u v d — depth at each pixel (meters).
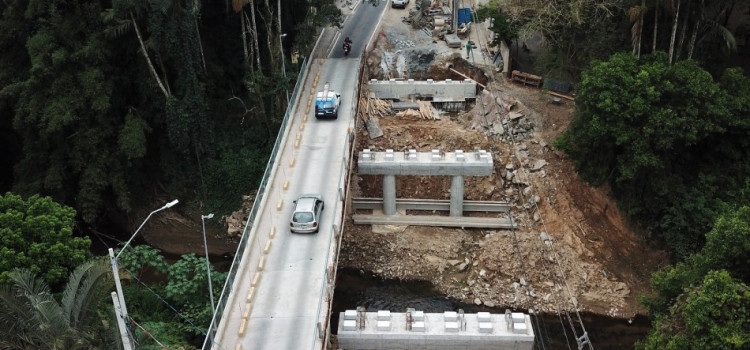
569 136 50.22
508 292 49.00
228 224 57.00
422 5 75.81
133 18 51.38
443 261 51.75
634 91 44.97
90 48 50.62
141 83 55.03
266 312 35.00
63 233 37.09
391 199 55.34
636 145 44.84
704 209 46.50
